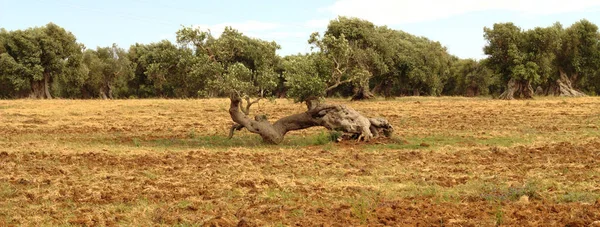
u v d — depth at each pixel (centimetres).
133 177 1490
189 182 1424
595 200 1163
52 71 7588
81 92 8700
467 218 1048
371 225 1003
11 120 3469
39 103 5384
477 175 1491
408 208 1128
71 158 1816
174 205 1180
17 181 1420
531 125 2916
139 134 2727
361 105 5075
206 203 1201
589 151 1862
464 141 2303
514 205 1154
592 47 7569
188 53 2292
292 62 2294
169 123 3312
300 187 1348
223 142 2352
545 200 1190
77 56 7650
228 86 2184
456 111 4094
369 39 6109
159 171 1599
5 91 8088
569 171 1523
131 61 8894
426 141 2319
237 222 1044
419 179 1447
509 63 6788
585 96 7250
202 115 3956
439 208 1127
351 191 1307
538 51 6706
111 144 2302
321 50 2309
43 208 1154
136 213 1116
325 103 2316
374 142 2248
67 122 3369
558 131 2609
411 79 6962
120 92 8975
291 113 4112
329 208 1152
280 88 7900
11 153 1903
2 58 7138
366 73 2388
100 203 1205
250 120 2284
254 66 2369
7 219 1073
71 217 1089
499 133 2558
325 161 1764
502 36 6750
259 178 1460
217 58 2284
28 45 7181
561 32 7569
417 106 4806
